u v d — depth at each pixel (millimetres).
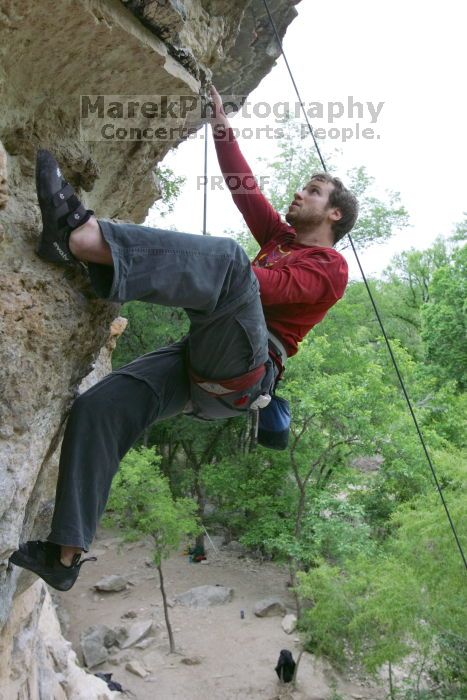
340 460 16656
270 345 2789
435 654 10633
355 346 17797
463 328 23922
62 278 2512
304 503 15688
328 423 15320
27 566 2441
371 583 10492
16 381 2414
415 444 14758
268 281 2619
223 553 19922
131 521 14453
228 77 5016
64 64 2646
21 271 2363
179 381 2816
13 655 4363
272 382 2807
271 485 16312
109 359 5395
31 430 2609
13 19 2285
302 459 15508
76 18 2414
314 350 14625
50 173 2184
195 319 2447
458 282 24609
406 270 33844
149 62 2895
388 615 9570
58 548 2447
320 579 10906
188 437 20453
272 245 3111
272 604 15227
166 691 12078
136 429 2678
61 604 15820
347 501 15750
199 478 18609
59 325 2508
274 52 4832
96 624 14836
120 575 17938
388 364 18500
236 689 12117
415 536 10422
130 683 12398
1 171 2215
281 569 18594
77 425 2557
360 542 13164
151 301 2303
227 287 2352
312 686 12055
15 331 2340
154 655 13406
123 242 2232
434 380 19641
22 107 2650
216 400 2732
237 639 14031
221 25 3701
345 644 11469
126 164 3656
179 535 13969
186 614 15328
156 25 2768
